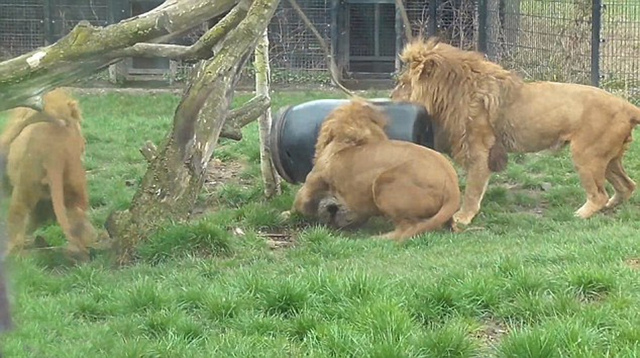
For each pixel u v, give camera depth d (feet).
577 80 71.10
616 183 45.52
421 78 44.55
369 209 40.63
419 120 43.16
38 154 34.86
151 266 33.99
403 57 45.50
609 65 72.79
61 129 35.27
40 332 26.13
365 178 40.09
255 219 41.47
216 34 34.81
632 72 72.49
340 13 83.15
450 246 36.96
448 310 27.20
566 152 55.62
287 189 47.78
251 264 34.19
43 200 36.29
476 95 44.01
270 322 26.48
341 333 24.89
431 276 29.78
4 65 27.58
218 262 34.09
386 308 25.95
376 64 83.82
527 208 46.34
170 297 28.60
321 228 38.68
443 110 44.47
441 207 39.70
